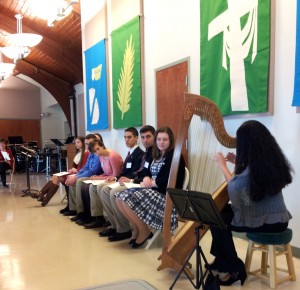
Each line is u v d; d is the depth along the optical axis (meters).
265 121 3.08
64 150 11.77
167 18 4.32
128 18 5.14
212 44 3.54
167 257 2.53
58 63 10.80
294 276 2.44
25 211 5.12
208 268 2.24
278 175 2.12
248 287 2.35
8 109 14.14
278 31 2.93
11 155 8.28
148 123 4.84
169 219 2.51
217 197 2.39
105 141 6.23
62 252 3.23
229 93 3.36
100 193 3.76
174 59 4.23
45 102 14.56
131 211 3.19
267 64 2.97
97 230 3.97
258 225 2.25
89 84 6.64
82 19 6.90
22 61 11.85
